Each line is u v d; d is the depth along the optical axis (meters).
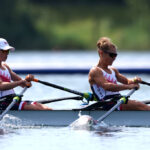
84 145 29.55
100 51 39.19
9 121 37.75
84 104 39.38
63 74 83.88
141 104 39.19
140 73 82.25
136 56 155.75
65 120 37.81
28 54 181.50
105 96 39.31
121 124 37.75
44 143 30.30
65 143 30.27
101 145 29.50
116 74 40.44
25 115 37.94
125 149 28.36
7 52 38.97
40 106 38.72
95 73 39.09
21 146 29.34
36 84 71.94
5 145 29.66
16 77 40.69
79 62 110.69
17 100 37.84
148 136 32.69
